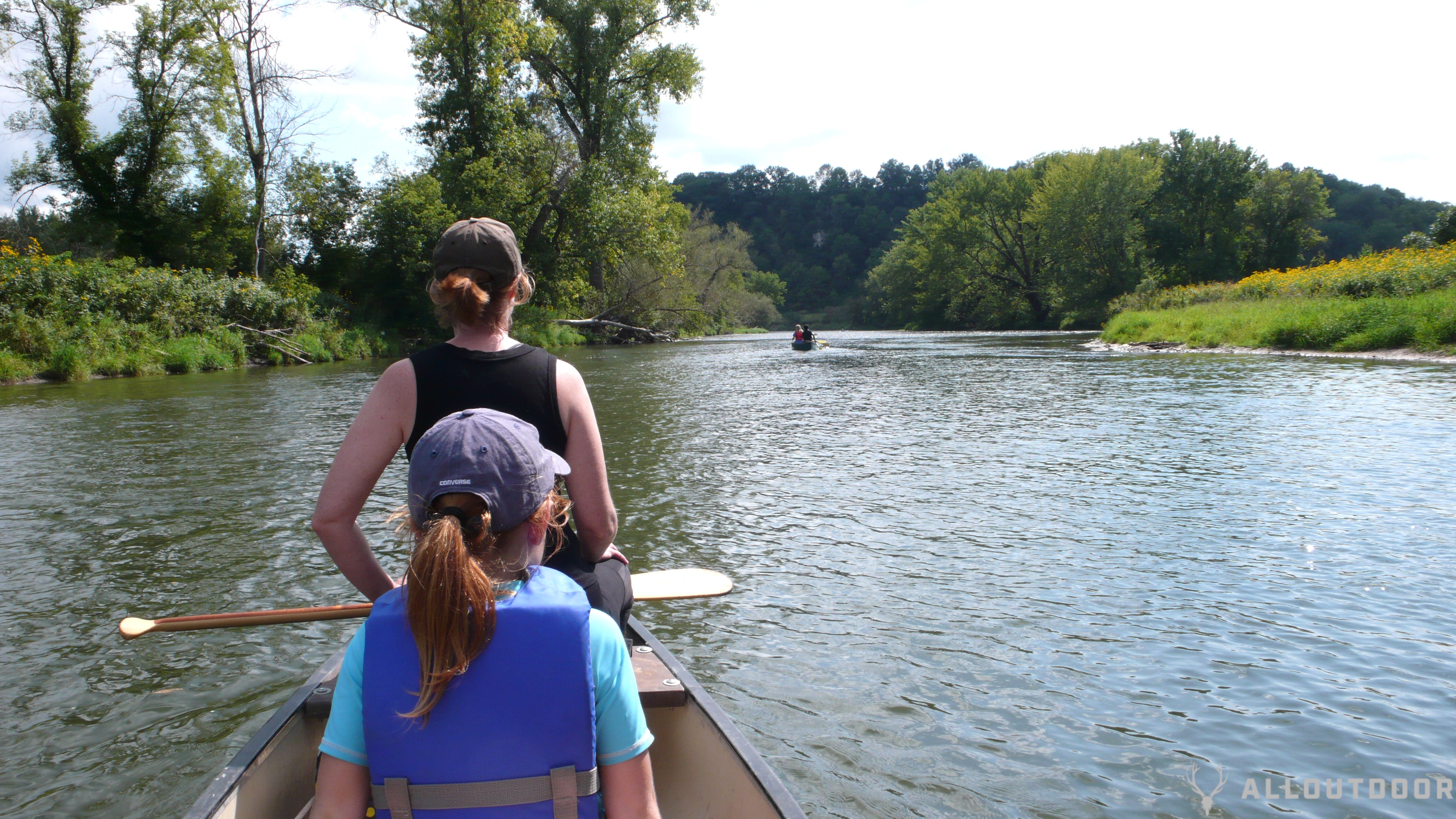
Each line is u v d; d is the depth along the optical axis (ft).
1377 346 59.62
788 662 12.15
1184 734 10.05
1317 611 13.53
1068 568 15.88
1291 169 332.19
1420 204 370.12
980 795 8.93
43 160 88.07
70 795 9.14
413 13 98.22
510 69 104.63
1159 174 169.58
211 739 10.28
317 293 91.86
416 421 6.25
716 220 454.40
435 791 4.26
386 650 4.24
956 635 12.97
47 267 64.95
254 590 15.25
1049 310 195.31
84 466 26.37
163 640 13.10
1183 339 80.79
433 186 101.55
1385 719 10.22
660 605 14.37
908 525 18.94
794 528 18.80
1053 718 10.49
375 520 20.02
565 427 6.49
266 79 90.02
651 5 110.42
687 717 7.12
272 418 37.65
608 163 111.65
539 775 4.28
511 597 4.32
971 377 56.80
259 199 93.09
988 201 199.00
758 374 64.03
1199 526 18.30
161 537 18.52
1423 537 16.94
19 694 11.41
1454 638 12.38
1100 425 32.50
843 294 396.37
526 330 111.55
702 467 25.76
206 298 76.43
